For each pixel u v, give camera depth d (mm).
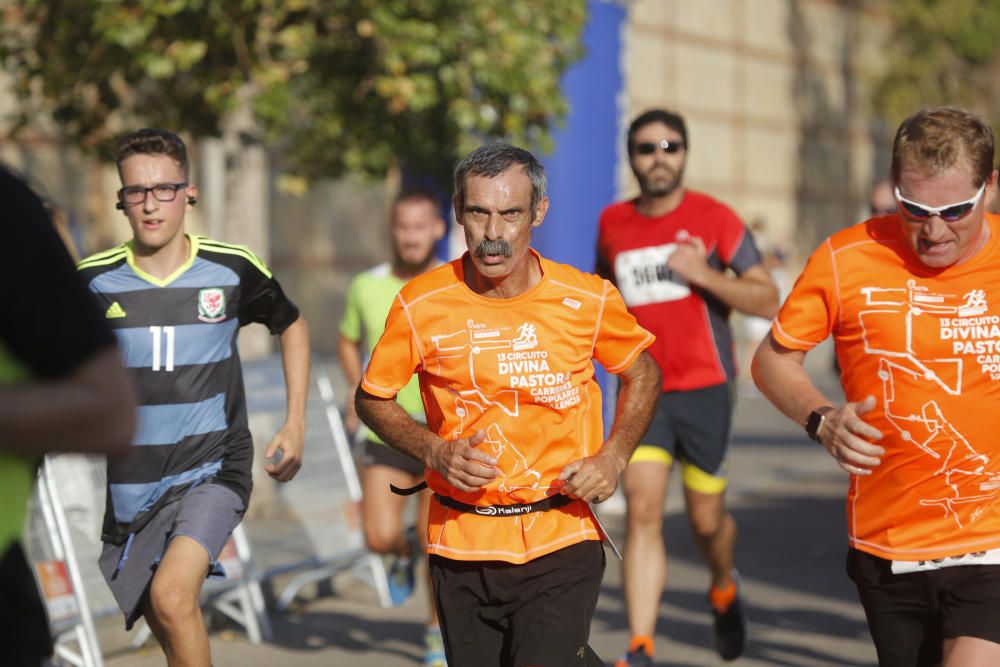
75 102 13883
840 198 44594
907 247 5879
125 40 12109
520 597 6109
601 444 6289
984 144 5559
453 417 6129
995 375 5797
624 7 15664
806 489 17953
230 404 7363
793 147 41875
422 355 6109
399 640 10742
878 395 5930
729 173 38688
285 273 29938
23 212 3279
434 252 10719
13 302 3221
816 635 10766
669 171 9422
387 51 12867
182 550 6902
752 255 9516
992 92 42469
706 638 10742
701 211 9539
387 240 32719
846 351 6031
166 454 7180
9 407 3102
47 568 9227
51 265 3268
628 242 9570
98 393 3186
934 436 5852
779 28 40938
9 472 3455
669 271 9414
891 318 5867
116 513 7238
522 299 6055
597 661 6129
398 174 15367
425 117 13922
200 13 12414
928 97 39688
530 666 5887
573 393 6125
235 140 14281
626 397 6363
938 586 5895
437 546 6203
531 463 6090
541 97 13680
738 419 25109
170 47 12391
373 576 12297
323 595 12430
